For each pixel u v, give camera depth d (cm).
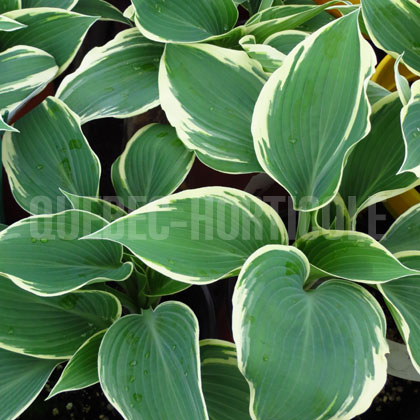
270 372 75
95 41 118
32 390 83
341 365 76
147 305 92
